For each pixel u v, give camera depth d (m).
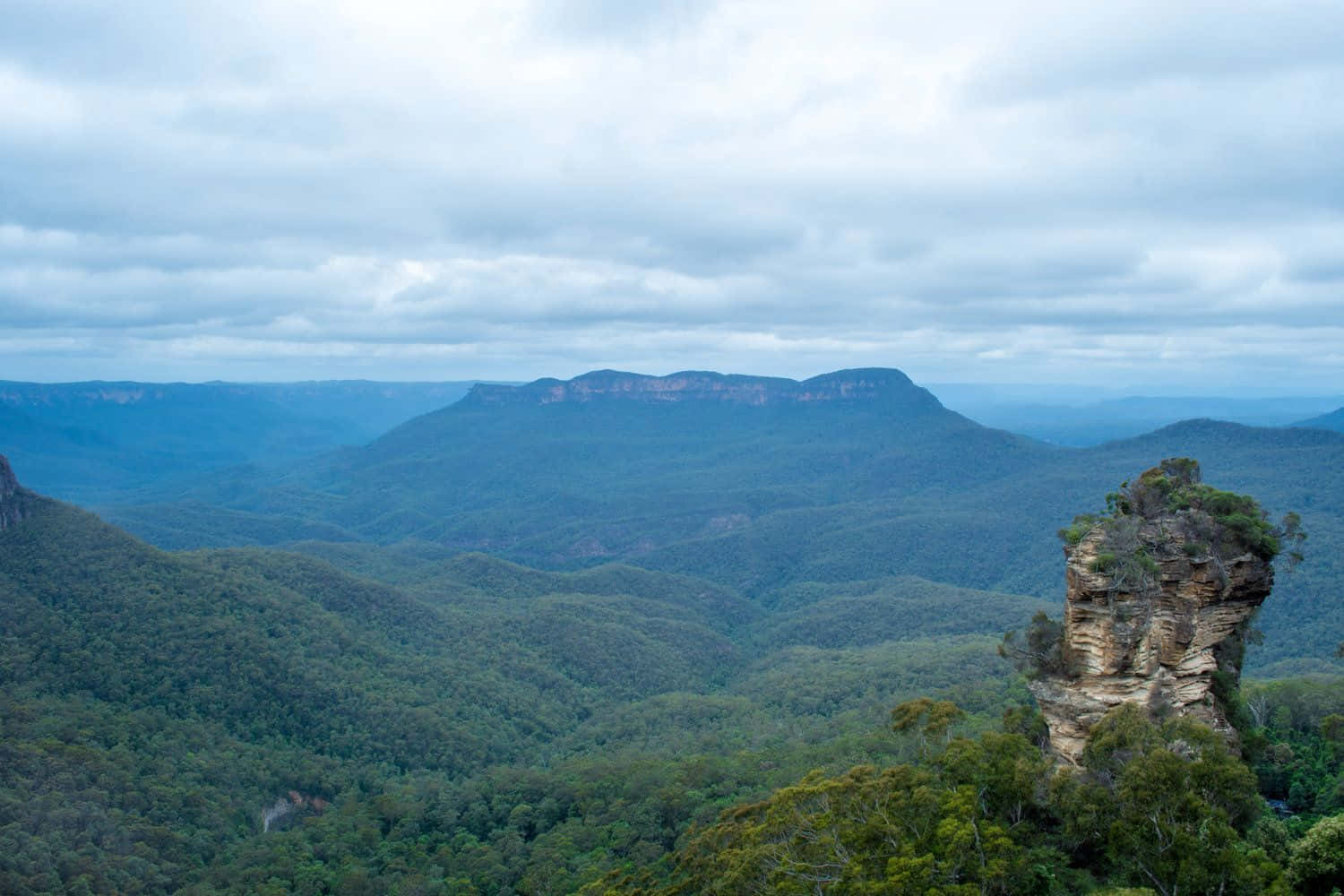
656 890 61.03
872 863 40.03
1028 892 38.31
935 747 55.09
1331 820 36.75
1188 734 40.00
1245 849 36.31
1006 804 43.25
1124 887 36.47
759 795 83.50
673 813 89.44
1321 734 53.09
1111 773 41.25
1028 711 51.34
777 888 41.19
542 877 81.19
